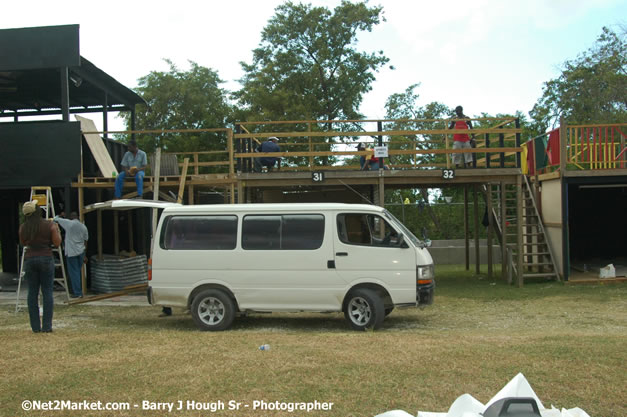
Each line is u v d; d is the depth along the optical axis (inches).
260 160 534.0
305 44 1099.3
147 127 1097.4
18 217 649.0
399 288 335.9
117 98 649.0
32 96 634.2
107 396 187.0
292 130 989.8
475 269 703.7
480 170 523.2
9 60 514.3
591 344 255.1
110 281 507.5
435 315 396.8
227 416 169.0
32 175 515.2
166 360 231.8
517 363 219.0
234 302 349.7
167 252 353.4
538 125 1007.6
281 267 343.6
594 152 594.6
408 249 337.7
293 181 515.5
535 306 426.0
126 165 498.6
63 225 475.5
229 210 352.8
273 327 355.3
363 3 1096.2
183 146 1027.3
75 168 513.0
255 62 1127.0
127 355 242.7
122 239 621.9
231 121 1100.5
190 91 1101.1
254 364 222.1
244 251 346.6
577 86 988.6
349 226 353.1
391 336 288.7
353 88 1093.1
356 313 340.8
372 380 199.0
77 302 414.9
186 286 349.7
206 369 215.8
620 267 586.6
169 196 555.5
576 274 580.1
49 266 317.1
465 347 250.5
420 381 197.6
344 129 1079.0
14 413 173.3
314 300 342.6
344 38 1096.2
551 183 581.6
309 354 238.4
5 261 645.3
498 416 97.5
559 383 194.9
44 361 233.3
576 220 687.1
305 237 344.5
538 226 594.6
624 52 992.2
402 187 636.1
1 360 236.1
